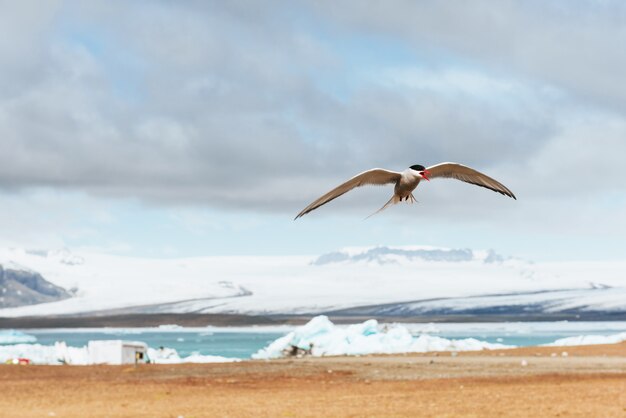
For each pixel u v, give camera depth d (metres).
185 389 30.05
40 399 26.92
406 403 23.45
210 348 138.62
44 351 63.53
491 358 47.97
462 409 21.55
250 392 28.59
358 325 70.56
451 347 62.62
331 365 43.19
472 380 32.22
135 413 22.19
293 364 44.47
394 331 68.56
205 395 27.58
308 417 20.53
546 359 45.81
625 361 43.38
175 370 40.84
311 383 32.28
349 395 26.66
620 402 22.58
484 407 21.89
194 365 44.69
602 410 20.75
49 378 36.50
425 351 60.81
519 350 55.75
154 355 63.97
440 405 22.67
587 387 27.50
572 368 38.38
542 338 164.12
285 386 31.02
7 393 29.25
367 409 22.06
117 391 29.47
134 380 34.66
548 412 20.55
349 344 64.50
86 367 43.47
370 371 38.34
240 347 141.62
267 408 22.80
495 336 177.25
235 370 40.47
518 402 23.02
